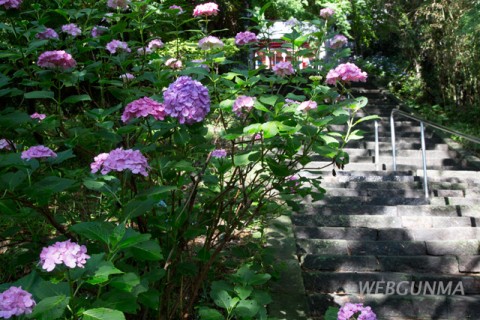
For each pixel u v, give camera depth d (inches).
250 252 138.4
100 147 108.3
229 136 92.5
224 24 406.0
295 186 122.6
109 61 123.7
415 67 550.0
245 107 96.3
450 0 465.1
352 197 216.2
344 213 205.2
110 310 59.2
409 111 409.4
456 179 253.1
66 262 57.5
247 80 105.3
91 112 98.9
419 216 197.6
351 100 110.7
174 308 104.5
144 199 78.2
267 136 86.6
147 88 118.0
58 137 109.3
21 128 98.9
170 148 94.9
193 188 96.0
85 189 120.4
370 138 342.3
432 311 142.5
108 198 104.3
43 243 99.5
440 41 497.4
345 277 154.0
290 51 132.0
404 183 238.5
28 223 111.5
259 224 170.1
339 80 115.4
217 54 115.5
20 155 82.6
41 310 55.9
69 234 92.0
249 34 132.3
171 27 195.3
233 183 107.2
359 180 247.9
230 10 378.9
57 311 56.3
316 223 193.8
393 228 185.6
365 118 107.3
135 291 69.0
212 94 115.6
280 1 385.7
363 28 505.0
